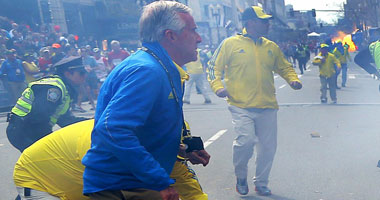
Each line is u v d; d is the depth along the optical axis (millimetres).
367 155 6535
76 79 3846
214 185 5562
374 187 5129
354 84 19203
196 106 13469
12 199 5434
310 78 23750
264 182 5074
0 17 18469
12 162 7285
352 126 8922
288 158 6586
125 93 2221
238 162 4941
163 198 2311
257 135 4973
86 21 28719
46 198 2814
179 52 2480
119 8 29156
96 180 2359
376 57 5207
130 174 2352
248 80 4840
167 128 2391
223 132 8906
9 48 16078
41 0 25094
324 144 7402
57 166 2803
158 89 2291
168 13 2432
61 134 2857
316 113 10938
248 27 4910
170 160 2477
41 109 3643
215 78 4930
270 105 4883
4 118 12539
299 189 5215
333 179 5496
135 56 2381
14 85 14000
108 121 2189
